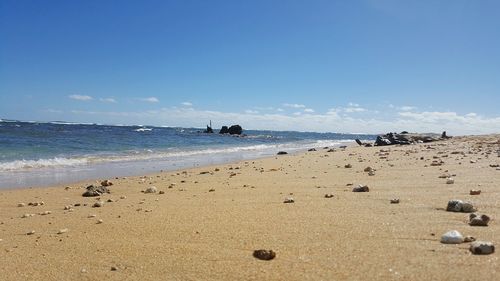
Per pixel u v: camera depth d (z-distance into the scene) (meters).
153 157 4.02
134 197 1.56
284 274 0.64
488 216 0.90
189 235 0.90
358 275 0.62
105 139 6.73
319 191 1.48
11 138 5.62
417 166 2.26
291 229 0.91
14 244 0.90
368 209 1.10
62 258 0.78
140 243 0.86
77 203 1.45
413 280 0.59
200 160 3.75
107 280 0.66
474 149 3.74
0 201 1.53
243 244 0.81
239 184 1.83
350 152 4.18
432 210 1.05
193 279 0.64
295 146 7.22
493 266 0.62
